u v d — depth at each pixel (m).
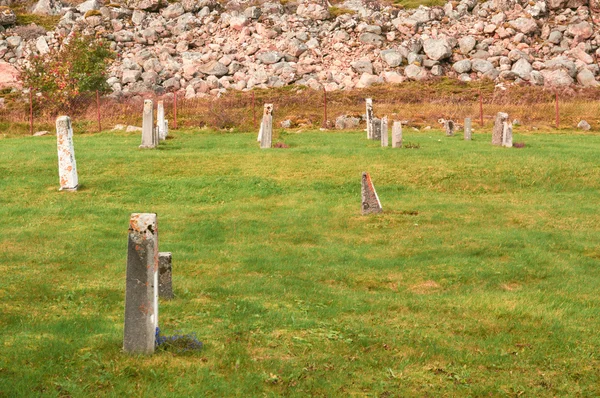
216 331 10.28
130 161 28.02
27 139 36.75
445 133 39.97
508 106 48.53
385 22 66.31
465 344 10.20
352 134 39.28
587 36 62.41
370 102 36.94
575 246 17.70
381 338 10.27
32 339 9.62
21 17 69.69
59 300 12.08
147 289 8.97
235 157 29.23
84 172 26.23
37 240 17.62
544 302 12.63
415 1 73.25
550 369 9.30
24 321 10.62
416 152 30.27
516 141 35.91
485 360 9.52
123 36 64.19
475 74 58.53
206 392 8.05
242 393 8.07
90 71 50.72
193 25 66.75
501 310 11.94
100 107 47.16
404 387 8.52
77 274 14.26
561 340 10.37
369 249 17.50
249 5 70.50
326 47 62.62
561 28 63.97
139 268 8.95
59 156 23.58
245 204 22.61
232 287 13.44
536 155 29.50
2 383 7.88
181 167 27.41
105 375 8.27
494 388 8.55
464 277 14.77
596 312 12.02
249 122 43.97
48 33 65.00
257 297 12.77
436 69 58.59
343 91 54.09
